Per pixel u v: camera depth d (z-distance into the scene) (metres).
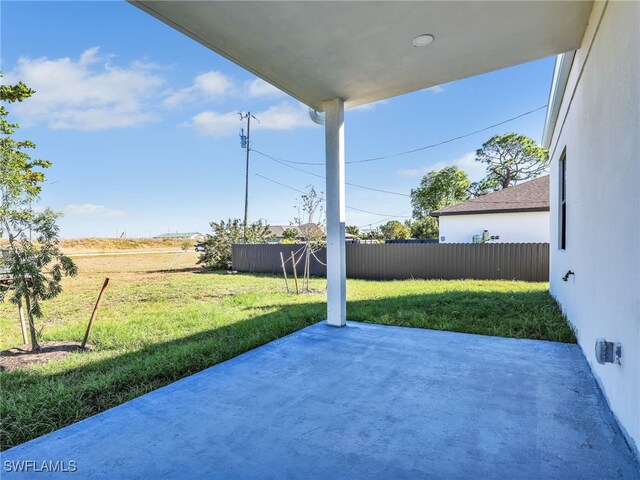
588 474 1.61
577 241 3.67
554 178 6.14
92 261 20.12
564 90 4.49
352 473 1.66
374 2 2.55
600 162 2.60
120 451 1.87
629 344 1.87
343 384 2.74
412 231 26.88
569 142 4.20
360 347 3.69
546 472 1.63
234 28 2.88
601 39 2.51
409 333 4.22
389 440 1.93
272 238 20.55
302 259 12.71
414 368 3.05
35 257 3.76
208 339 4.11
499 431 2.00
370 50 3.26
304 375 2.94
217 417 2.24
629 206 1.91
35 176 10.27
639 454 1.70
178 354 3.48
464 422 2.11
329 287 4.68
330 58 3.42
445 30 2.94
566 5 2.64
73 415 2.34
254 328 4.62
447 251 10.33
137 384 2.87
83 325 5.04
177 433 2.05
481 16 2.75
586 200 3.17
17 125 10.02
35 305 3.86
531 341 3.81
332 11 2.66
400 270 10.88
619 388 2.04
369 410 2.29
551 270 6.70
